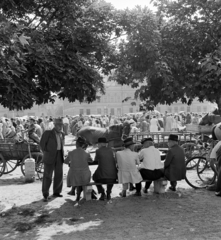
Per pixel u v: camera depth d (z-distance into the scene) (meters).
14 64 5.70
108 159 7.45
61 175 8.00
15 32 5.63
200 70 8.27
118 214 6.50
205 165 9.23
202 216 6.21
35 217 6.39
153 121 21.52
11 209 6.92
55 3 7.04
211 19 8.45
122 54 8.12
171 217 6.21
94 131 13.02
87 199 7.50
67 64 6.75
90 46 7.56
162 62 7.70
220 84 7.53
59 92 7.61
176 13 8.55
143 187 8.95
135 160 7.62
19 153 10.52
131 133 11.84
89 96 7.64
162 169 8.11
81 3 7.58
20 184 9.60
